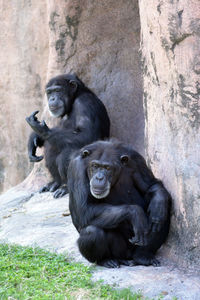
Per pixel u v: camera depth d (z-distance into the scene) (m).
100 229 11.58
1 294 10.17
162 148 12.12
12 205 19.17
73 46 21.09
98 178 11.72
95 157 12.02
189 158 10.95
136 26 20.95
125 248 12.12
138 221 11.19
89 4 20.69
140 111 20.97
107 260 11.91
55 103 19.73
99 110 19.94
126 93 21.20
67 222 15.64
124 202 12.49
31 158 19.66
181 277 10.64
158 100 12.11
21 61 25.52
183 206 11.26
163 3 11.11
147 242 11.70
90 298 9.94
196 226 10.93
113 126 21.39
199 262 10.91
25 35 25.11
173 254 11.67
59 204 17.88
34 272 11.37
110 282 10.81
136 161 12.51
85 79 21.36
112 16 20.92
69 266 11.73
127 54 21.14
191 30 10.47
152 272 11.11
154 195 11.78
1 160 27.09
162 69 11.66
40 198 19.14
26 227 15.64
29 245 13.78
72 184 12.20
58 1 20.72
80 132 19.03
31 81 25.38
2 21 25.73
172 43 11.02
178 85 11.06
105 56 21.23
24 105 25.84
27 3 24.83
